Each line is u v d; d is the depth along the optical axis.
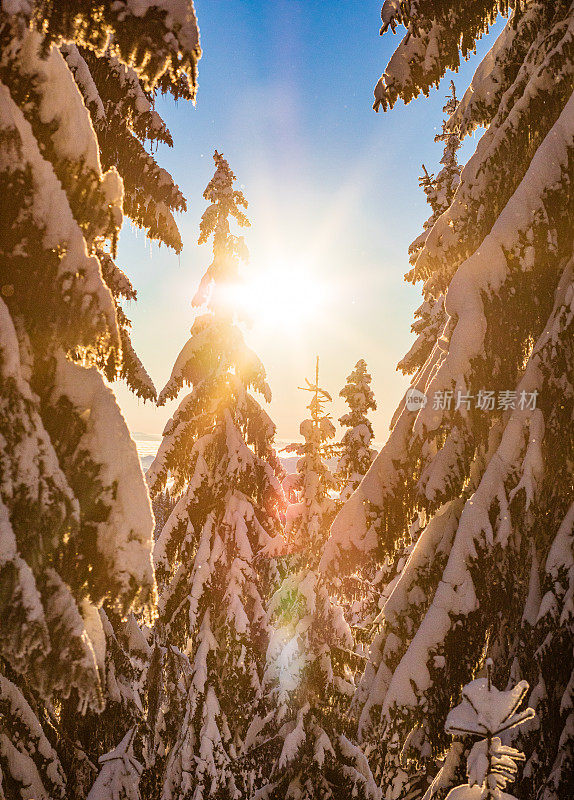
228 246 15.98
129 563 3.91
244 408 15.45
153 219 10.12
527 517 7.88
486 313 8.02
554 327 7.70
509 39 9.66
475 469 9.00
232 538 15.09
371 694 9.40
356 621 19.03
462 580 8.16
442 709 8.17
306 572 12.88
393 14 8.52
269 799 11.99
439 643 8.16
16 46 3.92
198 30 3.75
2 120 3.75
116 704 8.92
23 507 3.54
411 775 12.57
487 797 4.22
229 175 16.31
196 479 15.36
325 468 13.35
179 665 15.11
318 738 12.12
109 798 8.34
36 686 3.54
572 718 6.59
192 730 13.98
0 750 6.57
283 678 12.42
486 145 9.24
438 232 10.68
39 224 3.81
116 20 3.64
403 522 10.05
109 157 9.38
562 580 7.18
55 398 4.05
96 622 4.00
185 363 15.30
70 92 4.24
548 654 6.97
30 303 3.87
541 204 7.52
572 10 8.18
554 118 8.09
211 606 14.89
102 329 3.97
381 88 9.23
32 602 3.42
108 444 4.03
